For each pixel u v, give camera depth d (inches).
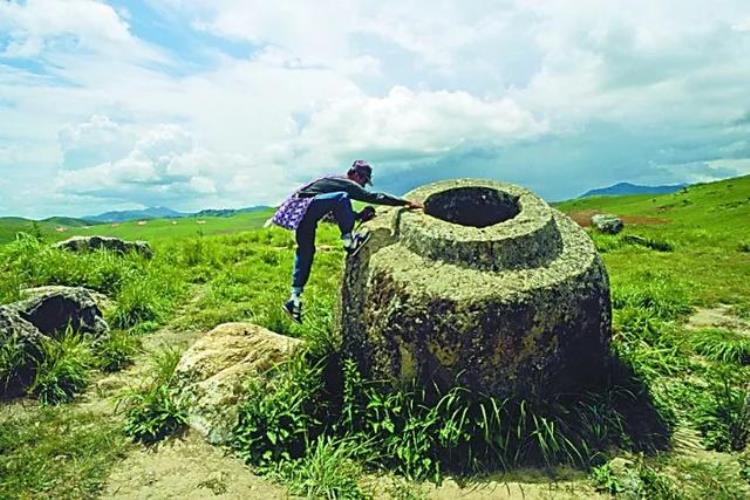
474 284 180.5
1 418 202.7
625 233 757.9
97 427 197.6
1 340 224.5
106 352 261.9
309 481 163.6
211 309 348.5
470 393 178.7
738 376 237.8
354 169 218.1
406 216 210.8
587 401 190.4
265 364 209.9
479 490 162.4
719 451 180.7
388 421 179.0
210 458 179.0
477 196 236.2
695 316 341.1
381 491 163.9
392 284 189.0
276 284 410.6
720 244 662.5
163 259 483.8
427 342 180.1
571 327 186.2
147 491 162.6
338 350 205.8
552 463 173.0
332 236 669.3
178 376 210.7
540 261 193.3
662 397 208.4
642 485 159.8
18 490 159.9
